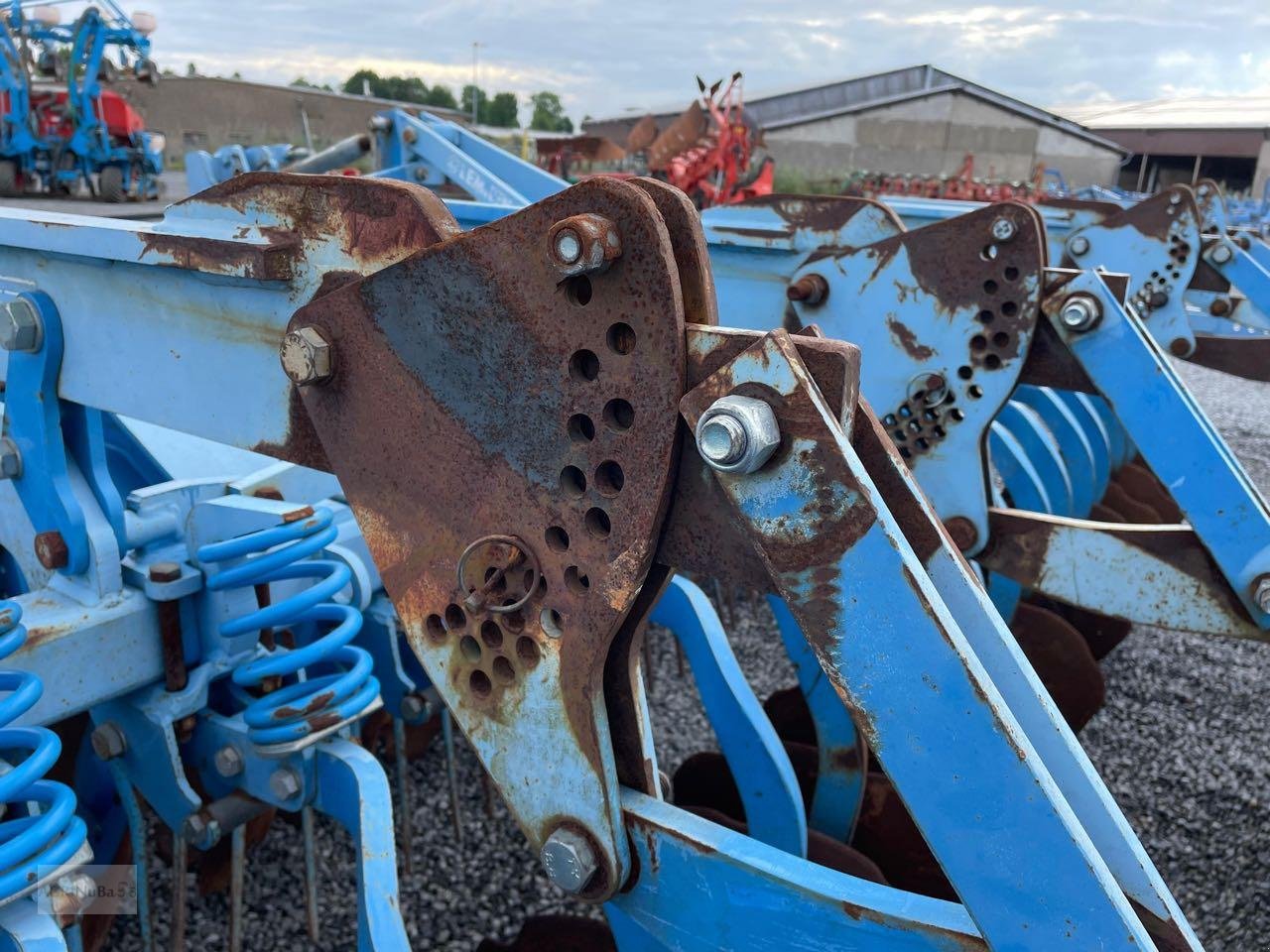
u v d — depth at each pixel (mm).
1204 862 3166
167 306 1568
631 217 988
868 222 3055
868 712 1025
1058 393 5039
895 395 2930
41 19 13414
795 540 1011
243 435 1533
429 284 1149
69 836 1567
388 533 1280
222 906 2592
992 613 1175
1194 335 4910
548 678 1180
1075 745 1187
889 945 1114
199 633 2119
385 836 1861
